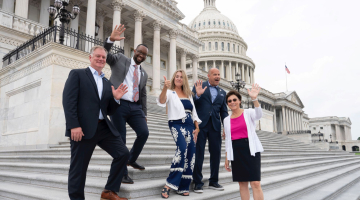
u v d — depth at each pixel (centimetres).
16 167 648
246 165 386
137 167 432
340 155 2197
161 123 1145
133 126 430
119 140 357
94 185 399
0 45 1414
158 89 2716
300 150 1844
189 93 453
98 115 344
